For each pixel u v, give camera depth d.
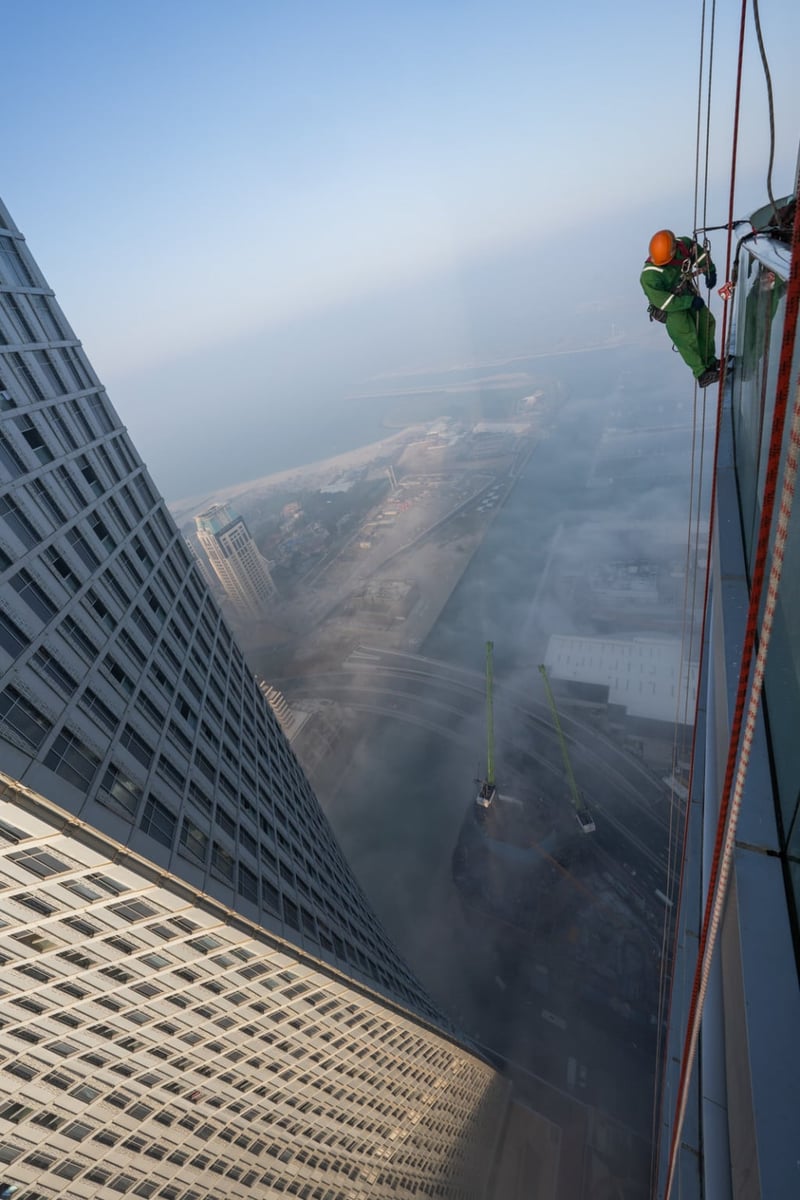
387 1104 70.31
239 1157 59.22
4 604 35.66
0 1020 37.81
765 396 10.40
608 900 129.25
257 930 43.16
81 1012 39.97
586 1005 111.75
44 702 34.94
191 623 62.78
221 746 56.69
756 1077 5.61
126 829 35.53
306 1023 52.22
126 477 58.12
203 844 43.38
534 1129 96.94
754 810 7.82
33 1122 44.31
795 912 6.71
